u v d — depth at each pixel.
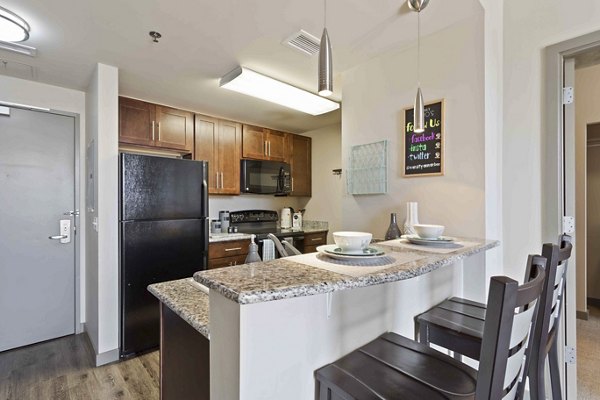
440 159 1.83
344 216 2.39
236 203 4.00
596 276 3.26
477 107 1.69
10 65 2.28
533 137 1.77
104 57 2.16
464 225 1.73
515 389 0.85
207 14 1.66
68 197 2.80
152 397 1.88
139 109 2.95
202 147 3.37
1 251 2.50
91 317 2.59
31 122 2.62
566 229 1.71
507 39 1.86
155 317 2.45
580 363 2.18
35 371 2.17
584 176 2.88
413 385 0.90
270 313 0.84
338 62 2.22
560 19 1.68
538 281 0.75
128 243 2.33
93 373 2.14
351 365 1.02
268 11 1.64
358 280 0.79
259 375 0.81
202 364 0.99
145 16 1.68
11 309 2.53
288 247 1.45
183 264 2.60
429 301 1.58
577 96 2.90
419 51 1.94
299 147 4.24
